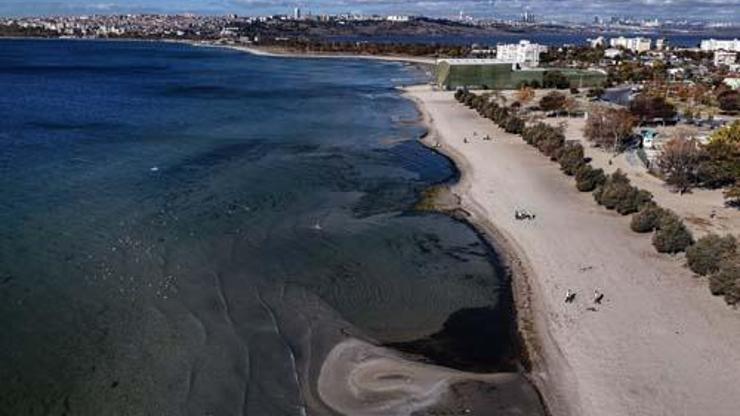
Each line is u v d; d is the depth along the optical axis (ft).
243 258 155.74
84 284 139.03
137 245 159.74
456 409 102.68
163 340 119.55
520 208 197.77
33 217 175.42
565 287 143.23
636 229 176.65
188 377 109.29
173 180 214.69
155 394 104.99
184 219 178.60
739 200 203.10
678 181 218.18
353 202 201.57
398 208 197.57
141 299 134.10
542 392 107.45
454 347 121.08
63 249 155.53
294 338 121.70
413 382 109.50
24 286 137.08
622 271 151.23
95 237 163.43
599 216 191.21
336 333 124.26
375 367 113.50
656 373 111.04
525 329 126.93
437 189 217.97
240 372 110.83
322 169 238.48
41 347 116.37
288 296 138.10
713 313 130.82
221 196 200.23
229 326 125.08
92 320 125.59
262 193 205.26
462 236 175.42
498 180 229.86
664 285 143.64
